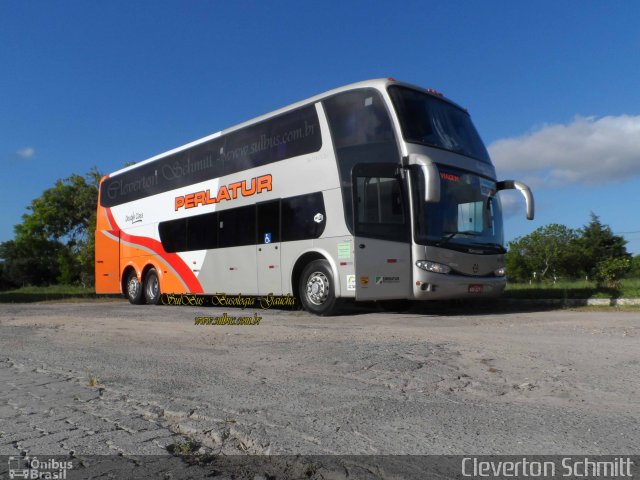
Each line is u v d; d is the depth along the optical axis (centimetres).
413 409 485
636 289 1608
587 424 435
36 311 1692
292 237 1291
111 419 496
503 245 1282
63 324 1241
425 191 1085
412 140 1143
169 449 422
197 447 426
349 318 1179
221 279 1504
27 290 4638
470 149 1263
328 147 1237
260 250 1380
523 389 536
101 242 2081
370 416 469
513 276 5250
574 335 840
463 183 1209
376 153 1160
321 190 1234
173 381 618
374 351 723
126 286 1955
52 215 4656
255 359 720
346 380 591
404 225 1134
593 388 532
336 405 503
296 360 700
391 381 578
